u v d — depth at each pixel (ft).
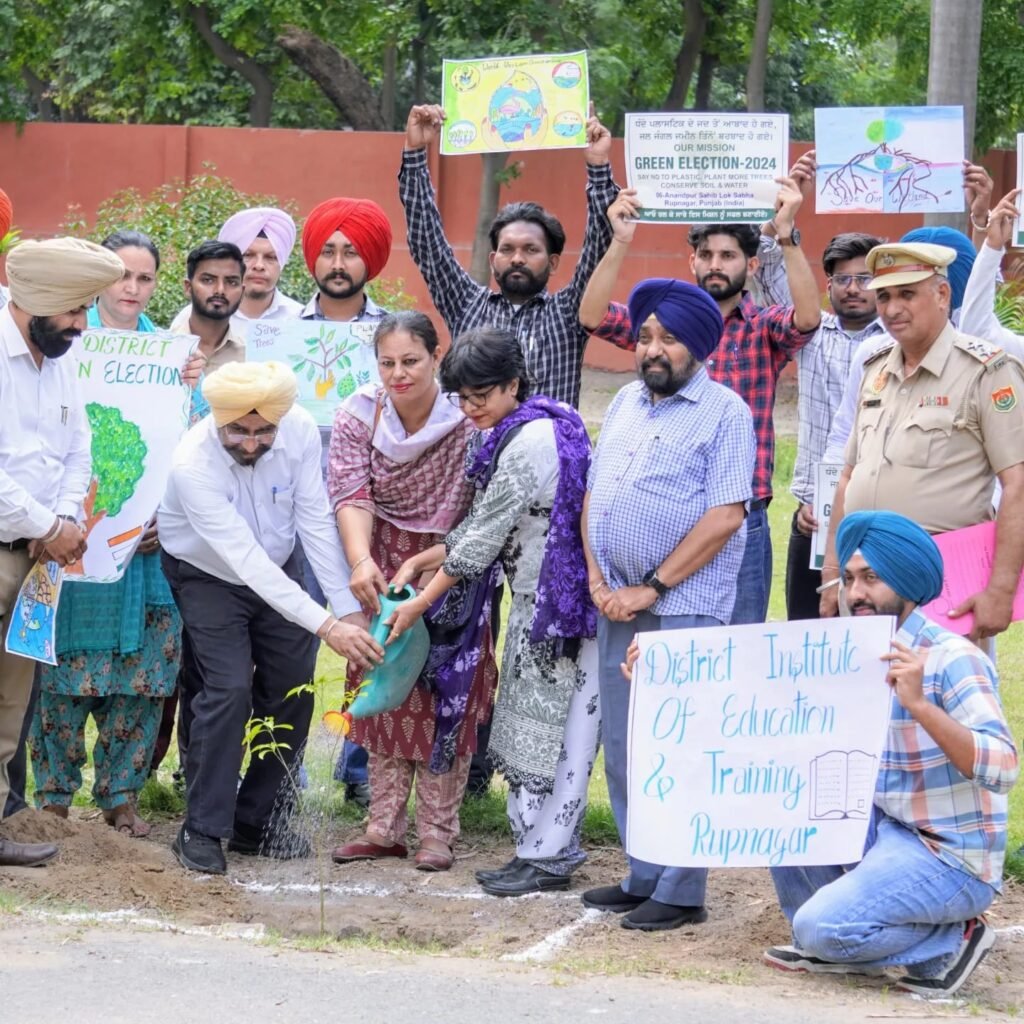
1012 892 22.82
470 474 22.07
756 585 23.66
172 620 24.58
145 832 24.93
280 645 23.67
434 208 26.35
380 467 23.03
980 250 24.43
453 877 23.26
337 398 26.50
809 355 25.93
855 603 18.06
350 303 27.30
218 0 90.89
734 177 24.72
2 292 24.27
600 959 19.04
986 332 23.94
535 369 25.14
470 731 23.13
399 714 23.30
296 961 17.60
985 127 90.07
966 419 20.77
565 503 21.39
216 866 22.82
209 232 57.47
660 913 20.74
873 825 18.60
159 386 23.85
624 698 20.93
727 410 20.53
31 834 22.97
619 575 20.83
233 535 22.36
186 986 16.43
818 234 82.74
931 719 17.28
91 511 23.40
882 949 17.67
